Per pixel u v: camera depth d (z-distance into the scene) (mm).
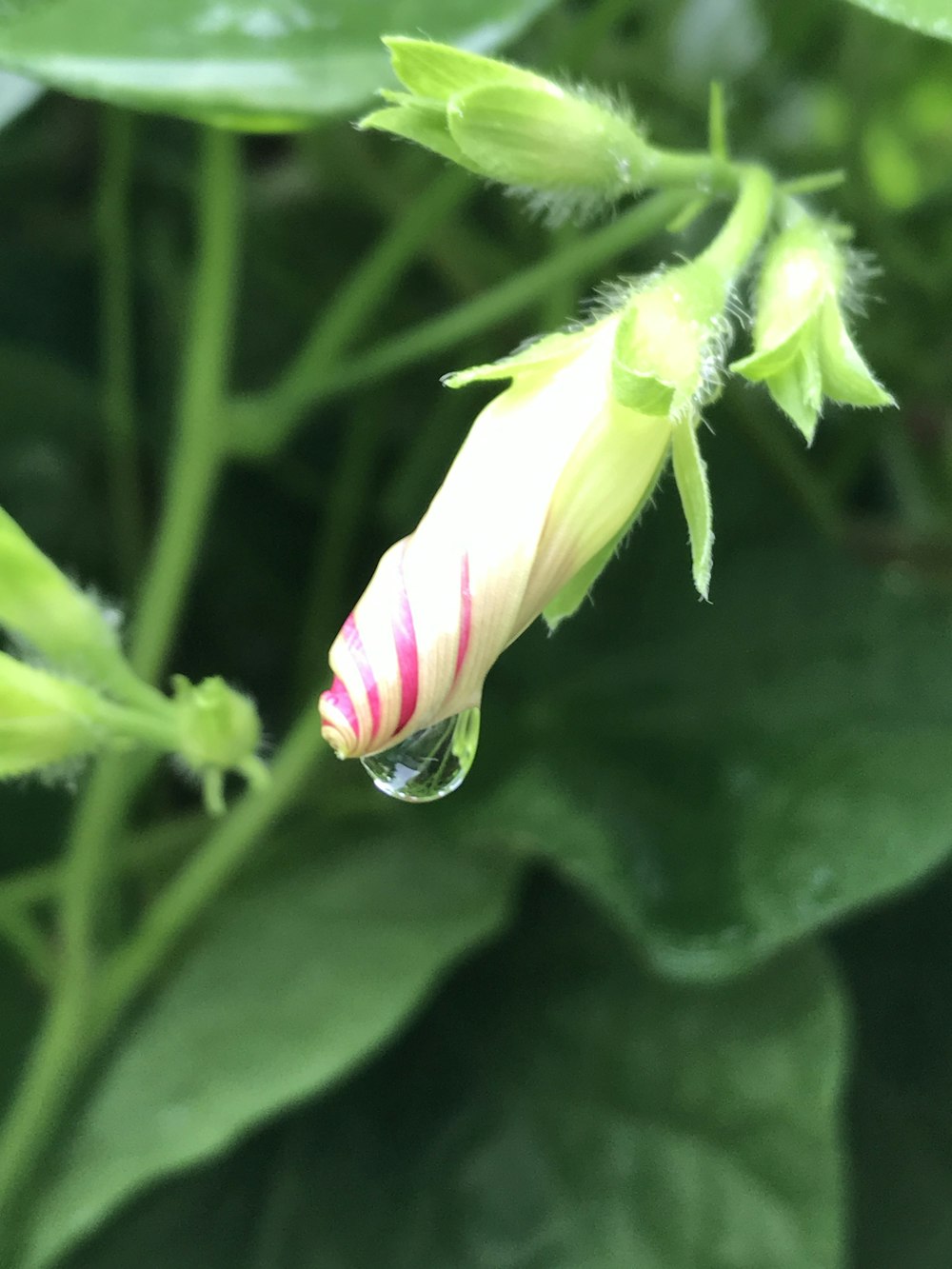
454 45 81
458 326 101
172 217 148
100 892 100
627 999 107
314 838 117
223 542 141
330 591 132
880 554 126
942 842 95
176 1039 100
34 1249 87
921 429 138
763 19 135
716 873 99
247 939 108
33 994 118
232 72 79
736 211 71
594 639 118
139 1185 88
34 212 148
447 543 60
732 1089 99
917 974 120
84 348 150
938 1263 108
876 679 107
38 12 78
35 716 73
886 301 126
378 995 97
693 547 65
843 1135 114
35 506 140
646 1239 96
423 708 57
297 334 148
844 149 129
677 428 65
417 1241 101
